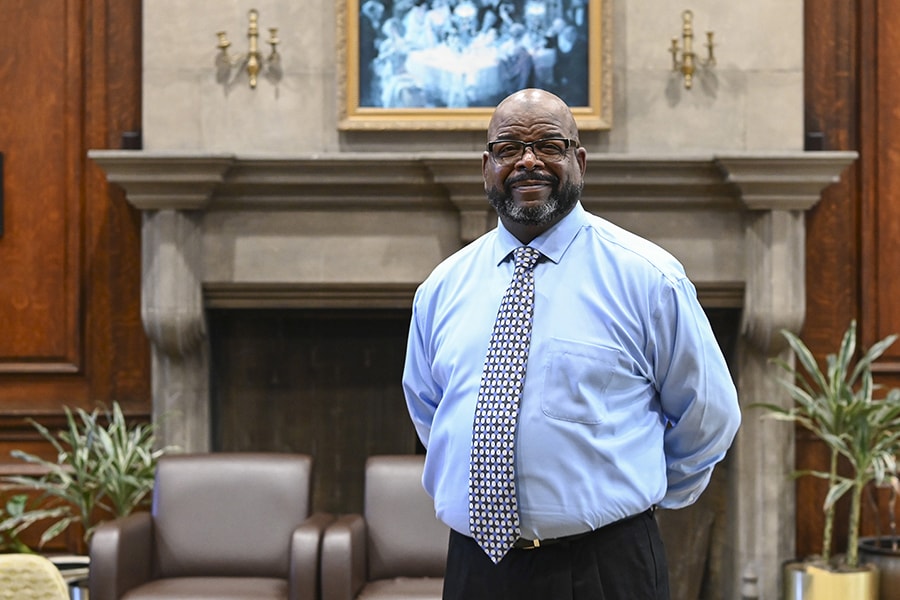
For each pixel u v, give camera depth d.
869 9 4.71
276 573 3.76
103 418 4.68
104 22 4.66
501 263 2.01
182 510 3.81
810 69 4.70
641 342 1.93
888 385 4.74
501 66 4.51
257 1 4.51
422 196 4.45
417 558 3.73
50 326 4.70
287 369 4.81
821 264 4.71
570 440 1.87
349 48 4.49
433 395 2.19
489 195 1.99
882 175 4.71
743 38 4.50
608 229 2.01
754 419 4.60
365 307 4.55
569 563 1.89
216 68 4.50
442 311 2.06
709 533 4.85
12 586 2.29
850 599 4.11
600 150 4.52
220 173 4.31
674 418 2.03
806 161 4.27
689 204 4.48
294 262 4.49
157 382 4.58
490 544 1.90
